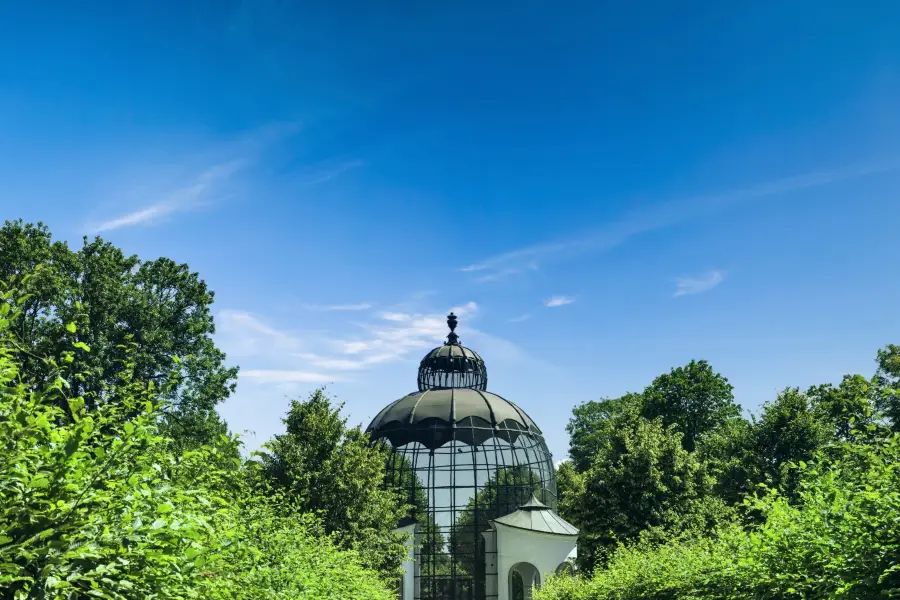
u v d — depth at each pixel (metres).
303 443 34.69
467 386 67.00
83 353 33.34
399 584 53.06
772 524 11.19
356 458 35.66
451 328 70.81
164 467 7.88
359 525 34.47
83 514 5.43
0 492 5.09
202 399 41.78
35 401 5.98
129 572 5.65
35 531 5.14
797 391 41.81
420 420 60.50
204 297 44.50
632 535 40.75
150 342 39.41
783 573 10.39
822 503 10.15
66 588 4.83
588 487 44.03
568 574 49.19
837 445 10.25
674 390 69.12
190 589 6.37
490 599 54.34
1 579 4.50
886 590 7.88
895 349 48.62
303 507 32.59
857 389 10.32
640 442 43.41
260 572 10.64
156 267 44.00
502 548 54.31
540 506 55.66
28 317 35.16
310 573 14.18
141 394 8.28
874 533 8.52
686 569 16.56
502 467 58.78
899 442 9.09
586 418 89.31
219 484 11.36
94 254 40.59
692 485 42.12
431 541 55.97
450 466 58.22
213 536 7.78
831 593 8.68
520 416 64.50
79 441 5.67
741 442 41.56
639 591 20.77
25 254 37.12
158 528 5.68
